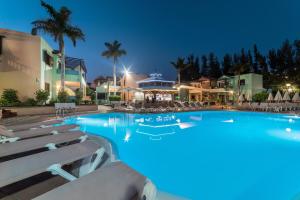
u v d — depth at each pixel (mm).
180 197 3305
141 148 7242
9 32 16391
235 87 40062
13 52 16578
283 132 10648
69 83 24953
